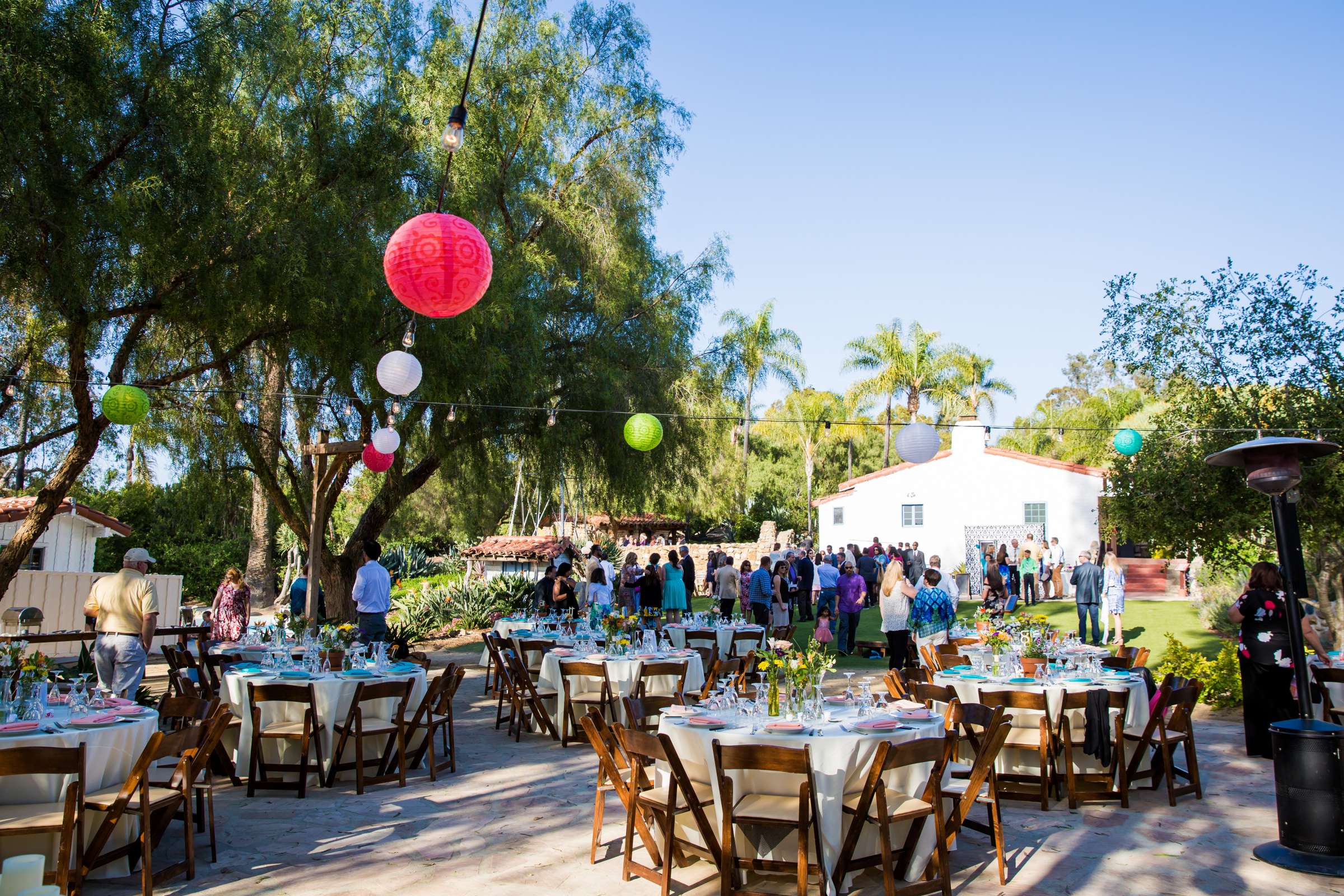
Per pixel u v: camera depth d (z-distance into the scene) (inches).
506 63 601.6
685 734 224.2
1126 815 273.4
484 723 437.4
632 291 652.1
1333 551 450.0
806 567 885.8
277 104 454.0
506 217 595.5
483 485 623.8
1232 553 471.2
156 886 209.8
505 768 337.4
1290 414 440.8
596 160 661.3
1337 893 208.4
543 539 1225.4
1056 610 863.7
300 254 408.5
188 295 406.0
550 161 637.9
